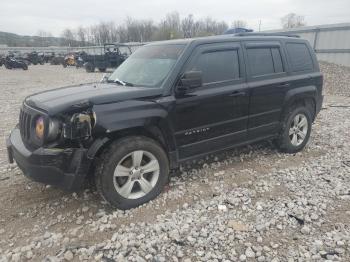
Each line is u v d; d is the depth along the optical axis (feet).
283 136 18.07
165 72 13.82
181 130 13.78
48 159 11.11
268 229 11.23
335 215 12.02
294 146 18.62
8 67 119.75
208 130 14.69
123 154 12.05
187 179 15.24
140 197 12.82
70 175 11.33
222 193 13.83
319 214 12.07
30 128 12.04
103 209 12.64
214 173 15.90
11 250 10.34
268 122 17.21
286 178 15.31
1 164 17.39
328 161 17.52
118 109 11.96
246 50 16.12
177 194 13.74
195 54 14.24
